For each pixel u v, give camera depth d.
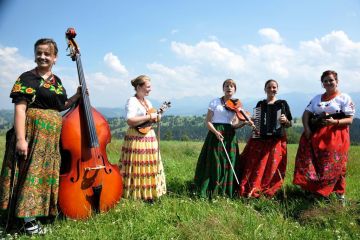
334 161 6.41
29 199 4.63
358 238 4.78
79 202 5.12
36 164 4.69
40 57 4.78
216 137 6.98
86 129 5.22
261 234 4.60
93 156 5.25
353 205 5.77
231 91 7.01
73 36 5.53
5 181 4.68
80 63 5.48
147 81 6.23
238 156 7.09
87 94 5.35
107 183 5.41
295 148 24.17
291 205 6.17
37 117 4.73
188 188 7.40
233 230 4.71
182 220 5.03
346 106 6.46
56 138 4.88
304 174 6.54
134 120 6.00
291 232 4.85
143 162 6.07
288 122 6.85
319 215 5.46
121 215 5.18
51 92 4.83
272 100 7.00
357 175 9.64
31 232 4.70
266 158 6.86
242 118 6.95
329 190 6.35
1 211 5.17
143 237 4.46
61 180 5.02
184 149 16.83
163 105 6.21
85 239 4.39
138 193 6.04
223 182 6.83
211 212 5.25
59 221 5.00
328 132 6.52
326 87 6.59
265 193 6.70
